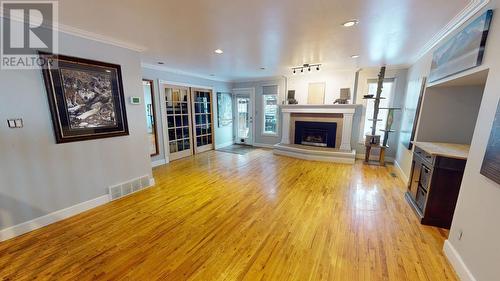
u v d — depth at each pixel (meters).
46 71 2.16
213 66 4.48
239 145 7.06
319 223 2.35
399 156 4.28
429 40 2.69
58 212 2.38
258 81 6.46
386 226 2.28
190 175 4.00
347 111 4.96
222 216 2.51
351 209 2.66
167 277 1.62
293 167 4.48
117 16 2.00
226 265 1.74
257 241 2.04
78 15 1.98
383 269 1.69
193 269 1.69
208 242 2.03
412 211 2.61
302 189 3.30
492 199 1.34
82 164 2.55
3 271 1.67
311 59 3.83
